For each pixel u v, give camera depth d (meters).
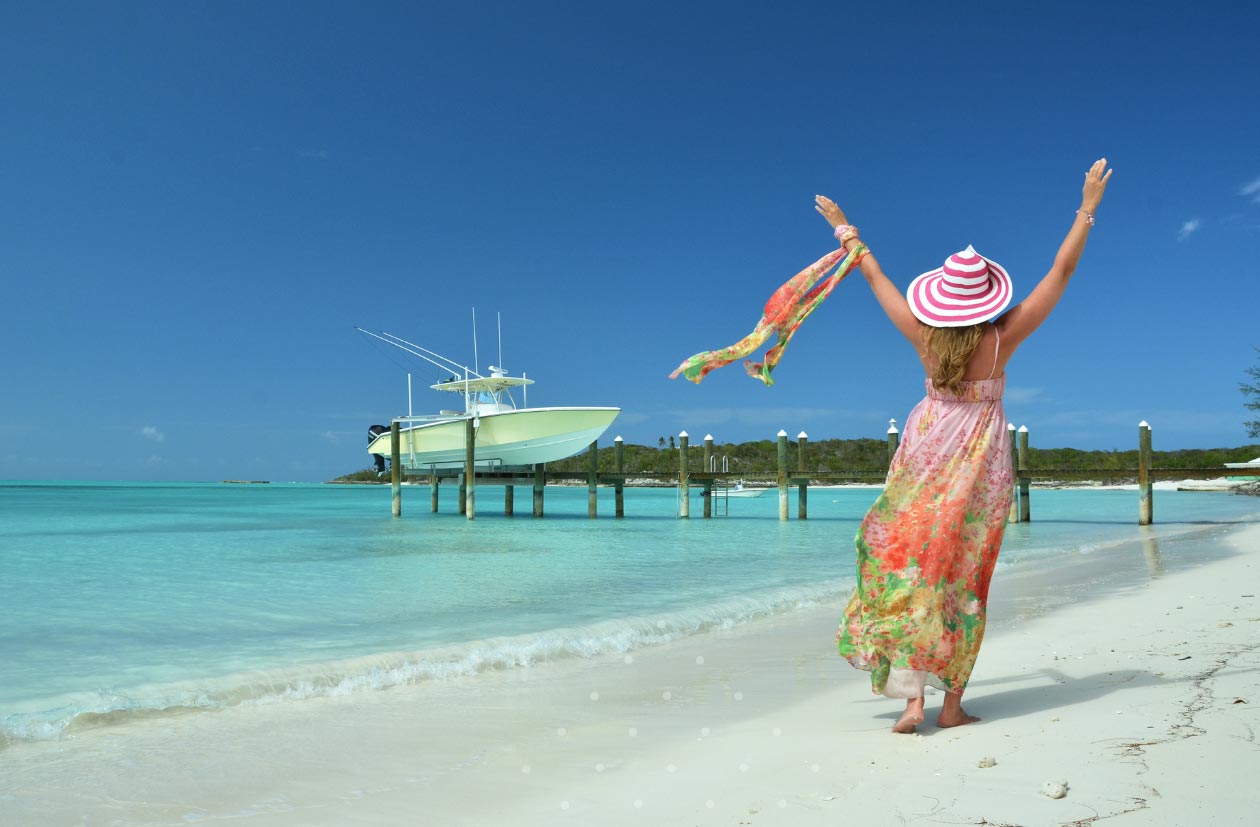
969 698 4.16
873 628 3.47
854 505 42.72
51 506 42.50
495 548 16.70
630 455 75.38
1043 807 2.54
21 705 4.85
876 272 3.60
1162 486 68.69
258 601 9.38
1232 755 2.88
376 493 76.50
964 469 3.37
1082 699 3.91
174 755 3.85
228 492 80.75
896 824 2.50
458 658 5.98
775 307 3.69
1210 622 6.10
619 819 2.80
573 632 6.95
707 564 13.39
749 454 77.69
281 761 3.73
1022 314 3.33
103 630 7.57
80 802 3.23
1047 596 8.65
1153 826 2.34
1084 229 3.31
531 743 3.93
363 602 9.24
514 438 29.59
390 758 3.73
